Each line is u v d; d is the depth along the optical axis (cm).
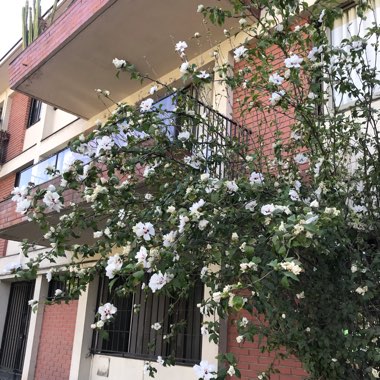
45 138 1157
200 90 480
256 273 245
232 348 550
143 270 253
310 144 390
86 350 811
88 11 684
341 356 295
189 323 644
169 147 373
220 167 415
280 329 329
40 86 872
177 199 319
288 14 356
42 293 989
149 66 738
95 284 843
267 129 536
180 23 667
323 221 244
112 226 338
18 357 1065
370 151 414
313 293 308
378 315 308
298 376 476
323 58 367
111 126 340
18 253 1094
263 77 394
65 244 336
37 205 311
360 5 395
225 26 641
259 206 298
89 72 807
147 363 474
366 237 342
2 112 1438
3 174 1317
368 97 393
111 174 346
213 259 311
